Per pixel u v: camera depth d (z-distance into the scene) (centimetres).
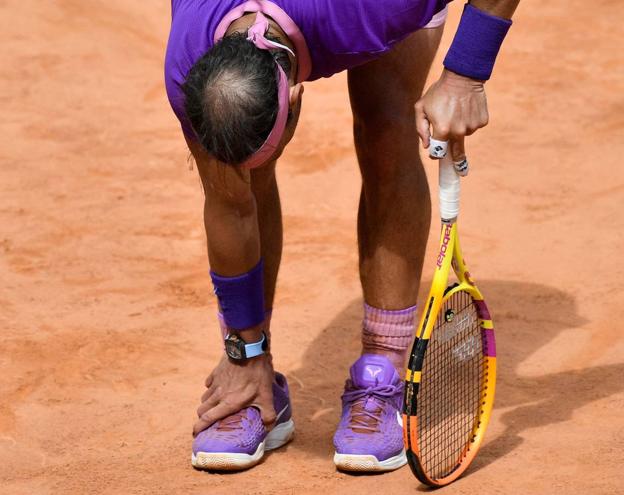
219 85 1040
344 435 1342
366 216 1380
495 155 2688
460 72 1145
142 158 2761
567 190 2453
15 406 1584
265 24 1110
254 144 1055
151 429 1505
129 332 1841
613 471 1274
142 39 3609
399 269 1359
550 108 2998
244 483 1326
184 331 1847
